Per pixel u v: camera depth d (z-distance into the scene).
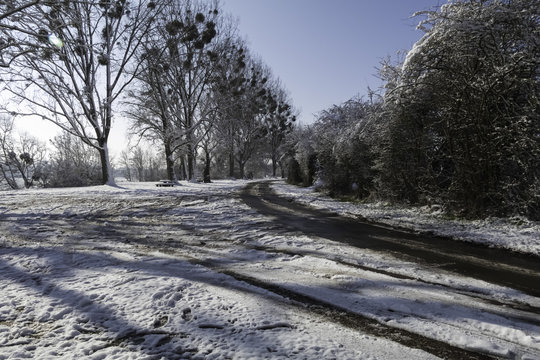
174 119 28.47
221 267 5.22
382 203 12.34
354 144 13.89
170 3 24.36
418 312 3.61
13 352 2.76
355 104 18.17
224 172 59.81
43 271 5.02
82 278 4.64
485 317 3.52
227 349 2.82
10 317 3.45
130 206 12.40
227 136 30.44
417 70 9.84
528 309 3.75
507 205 8.30
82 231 8.20
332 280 4.59
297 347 2.86
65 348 2.85
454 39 9.12
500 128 7.91
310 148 23.09
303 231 8.08
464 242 6.97
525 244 6.44
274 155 55.16
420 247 6.55
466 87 8.62
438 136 10.55
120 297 3.91
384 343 2.97
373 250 6.31
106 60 20.84
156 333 3.10
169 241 7.11
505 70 7.73
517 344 2.99
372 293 4.13
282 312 3.57
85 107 21.59
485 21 8.69
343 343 2.96
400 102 10.77
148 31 23.62
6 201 13.77
